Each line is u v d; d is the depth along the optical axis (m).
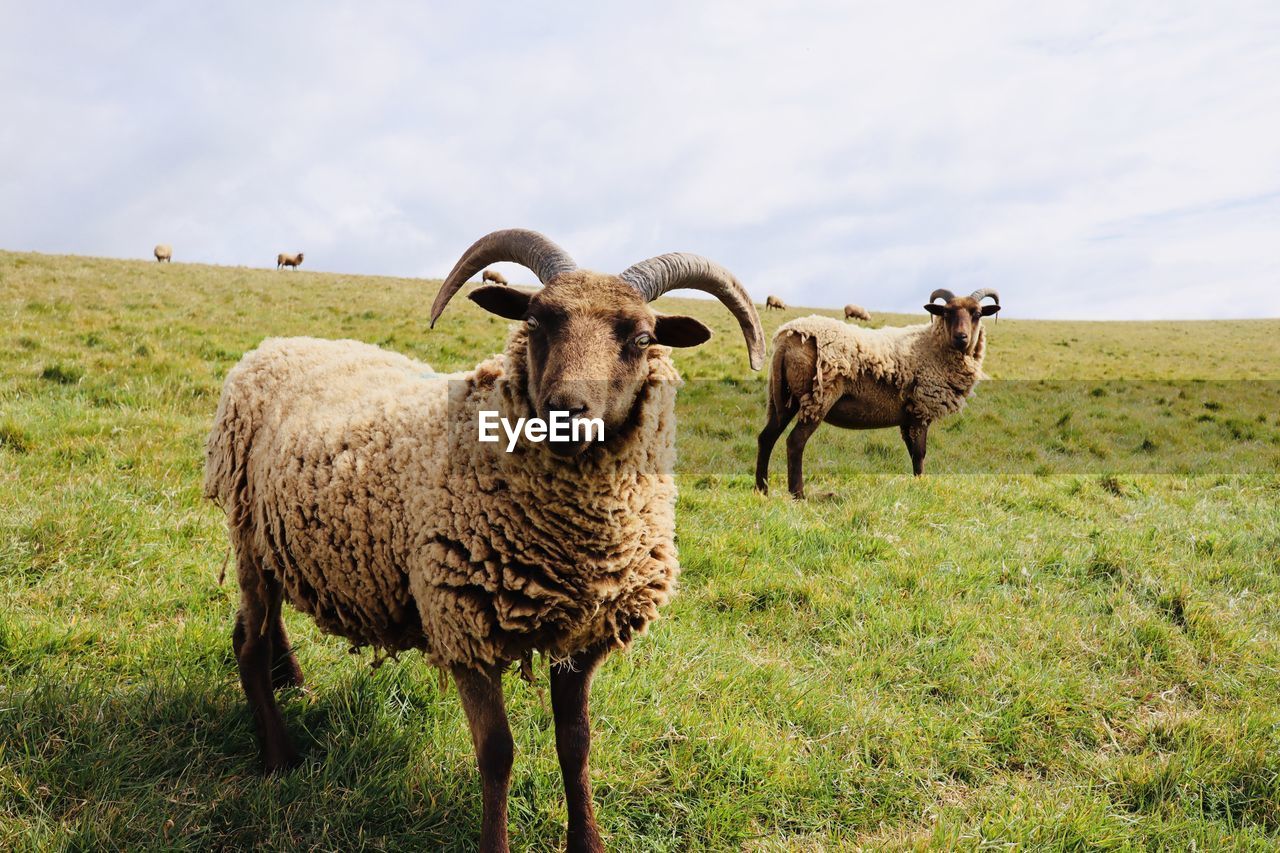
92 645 4.11
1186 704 4.37
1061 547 6.30
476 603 2.88
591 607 2.97
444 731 3.64
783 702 4.05
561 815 3.19
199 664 4.04
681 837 3.24
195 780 3.27
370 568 3.18
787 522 6.54
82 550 5.02
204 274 25.83
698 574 5.50
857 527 6.69
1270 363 25.20
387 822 3.13
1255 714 4.08
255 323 16.34
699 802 3.33
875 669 4.47
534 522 2.89
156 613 4.54
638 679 4.00
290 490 3.31
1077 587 5.73
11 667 3.81
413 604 3.23
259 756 3.48
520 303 3.43
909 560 5.93
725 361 17.92
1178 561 6.15
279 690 3.96
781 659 4.53
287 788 3.22
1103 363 23.83
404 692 3.87
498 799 2.87
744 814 3.30
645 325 3.01
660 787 3.46
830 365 8.46
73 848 2.83
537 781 3.29
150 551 5.11
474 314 21.23
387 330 17.30
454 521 2.91
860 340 8.88
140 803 3.06
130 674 3.91
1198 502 8.20
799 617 5.02
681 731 3.73
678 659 4.28
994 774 3.77
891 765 3.75
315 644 4.39
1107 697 4.34
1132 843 3.27
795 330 8.62
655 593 3.16
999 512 7.36
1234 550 6.48
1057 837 3.25
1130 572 5.86
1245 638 4.93
